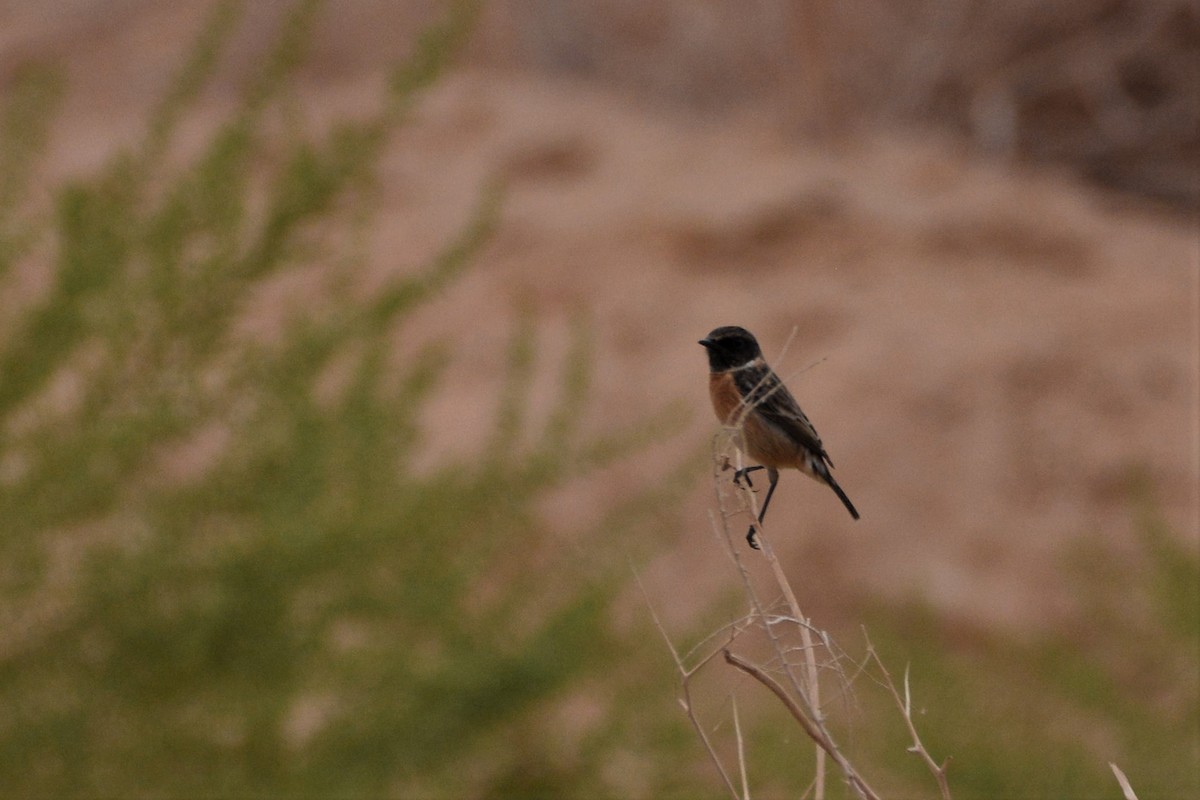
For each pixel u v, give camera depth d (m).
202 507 9.52
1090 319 24.78
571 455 10.87
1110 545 20.77
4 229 9.55
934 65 31.38
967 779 13.35
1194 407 22.86
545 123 30.16
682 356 23.39
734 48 32.72
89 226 9.45
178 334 9.49
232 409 9.66
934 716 14.09
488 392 22.20
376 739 10.41
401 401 10.38
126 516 9.41
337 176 9.71
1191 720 15.00
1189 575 16.59
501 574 11.77
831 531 21.30
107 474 9.27
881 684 4.38
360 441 9.98
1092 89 30.98
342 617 10.34
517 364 11.32
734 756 11.61
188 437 9.59
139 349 9.46
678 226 26.34
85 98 31.88
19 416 9.43
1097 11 30.73
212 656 9.59
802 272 25.89
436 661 10.54
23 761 9.45
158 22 34.91
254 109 9.98
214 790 9.66
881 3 31.55
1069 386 23.39
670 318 24.30
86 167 26.42
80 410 9.41
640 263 25.64
